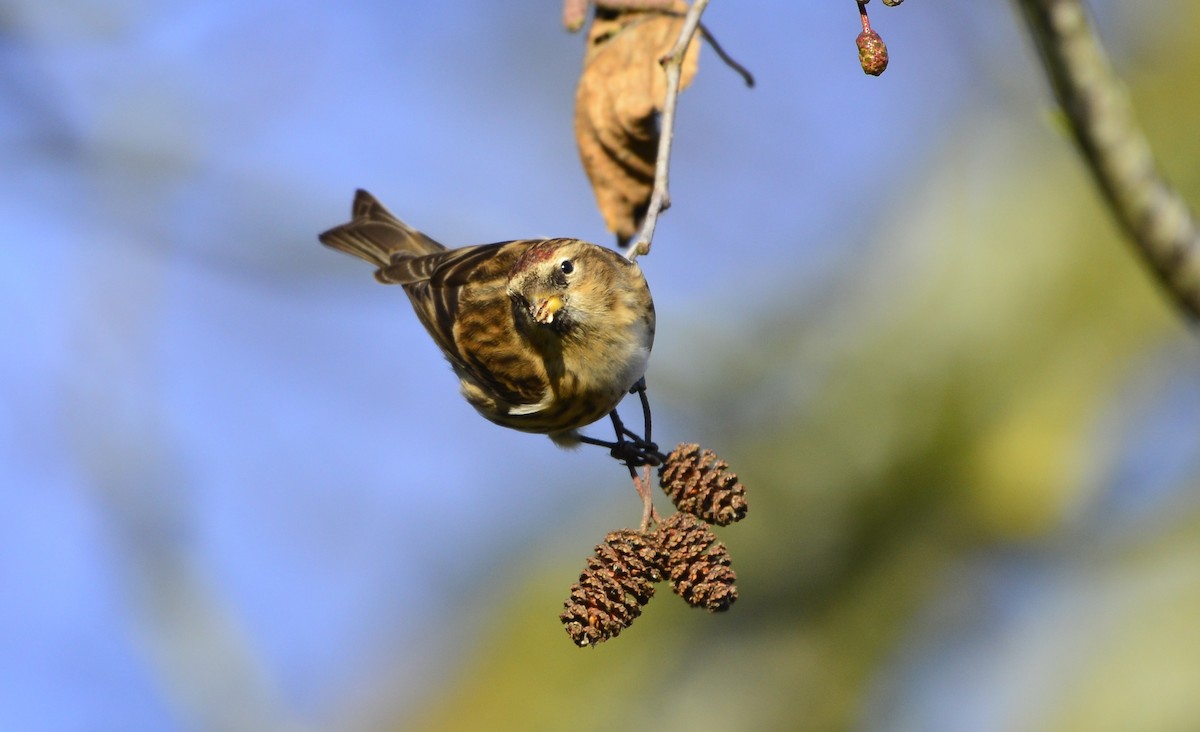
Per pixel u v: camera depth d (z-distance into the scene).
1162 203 4.98
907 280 14.03
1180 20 13.84
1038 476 13.22
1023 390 13.38
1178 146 13.27
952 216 14.00
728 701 13.27
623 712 13.39
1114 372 13.41
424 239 9.24
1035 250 13.66
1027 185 13.91
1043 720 13.29
